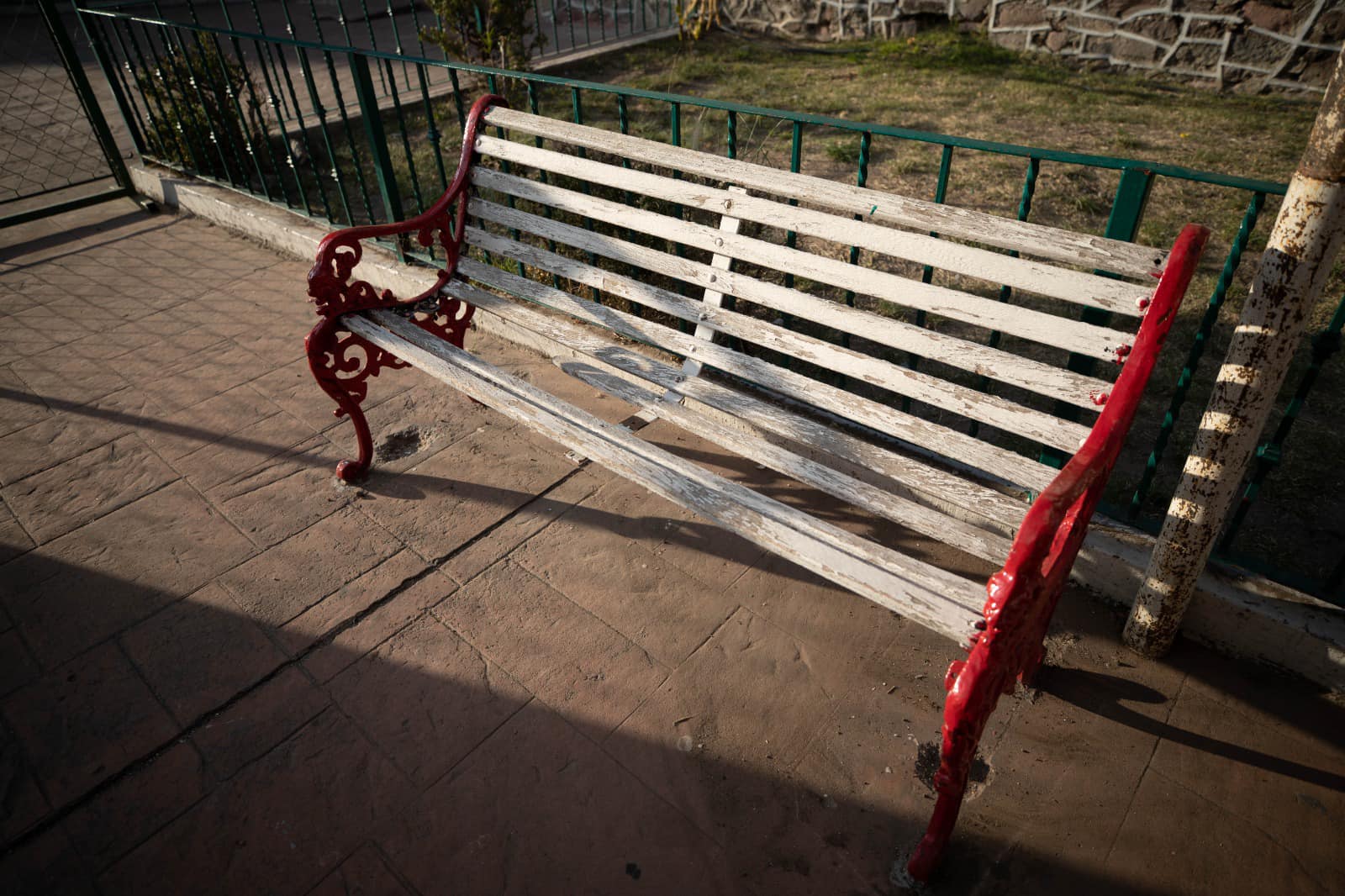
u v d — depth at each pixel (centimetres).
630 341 379
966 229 211
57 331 431
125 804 208
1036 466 204
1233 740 214
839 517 292
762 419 248
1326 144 159
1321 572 256
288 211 519
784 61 888
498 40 683
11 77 913
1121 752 213
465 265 328
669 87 807
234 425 354
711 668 239
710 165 255
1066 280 196
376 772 213
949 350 216
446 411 359
